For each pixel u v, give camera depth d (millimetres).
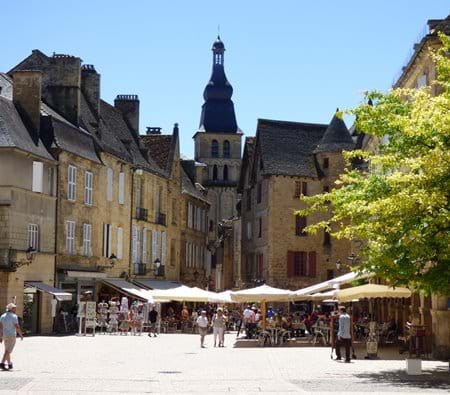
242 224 67750
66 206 43812
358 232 21828
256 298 37156
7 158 38219
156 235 59500
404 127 21078
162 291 46469
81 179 45906
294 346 36156
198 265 74500
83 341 35344
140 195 56438
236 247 79750
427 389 18234
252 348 34188
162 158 63375
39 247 40906
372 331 30297
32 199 40125
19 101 42094
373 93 23344
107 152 49438
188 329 51719
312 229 23891
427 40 29688
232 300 37281
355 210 21641
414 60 31859
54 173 42625
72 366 22969
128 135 58125
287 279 58469
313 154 60812
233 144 120750
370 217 22266
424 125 20891
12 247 38000
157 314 44438
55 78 47812
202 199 74250
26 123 41812
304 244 59031
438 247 20578
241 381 19828
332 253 58875
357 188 23391
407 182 20750
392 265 21484
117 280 50000
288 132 61750
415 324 28844
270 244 58531
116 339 38156
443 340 28016
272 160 59438
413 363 22047
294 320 44406
